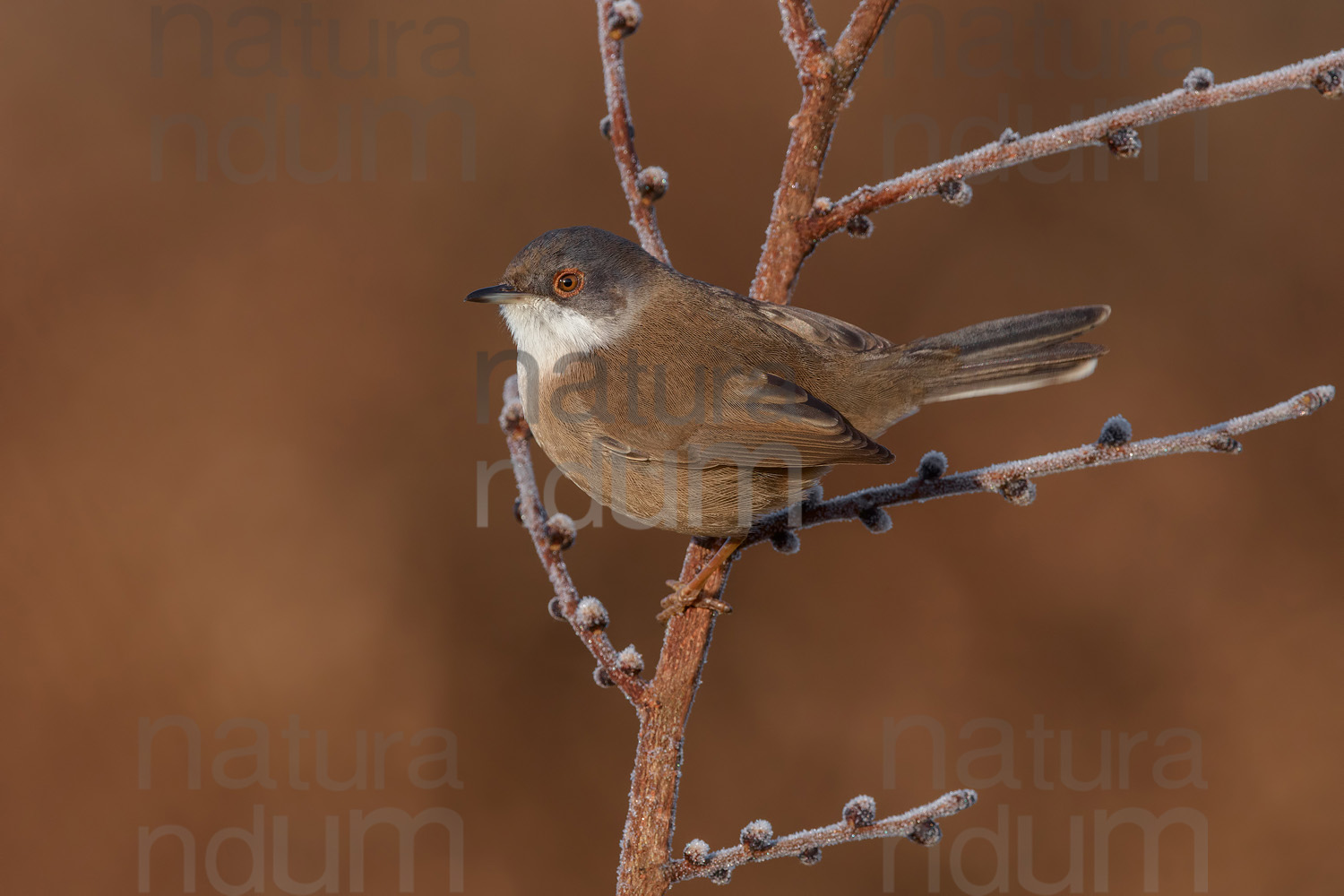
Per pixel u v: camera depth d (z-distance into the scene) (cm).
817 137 704
